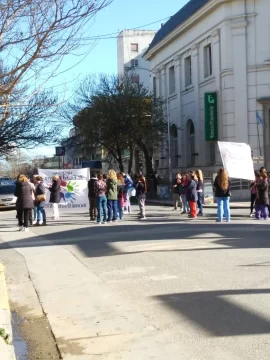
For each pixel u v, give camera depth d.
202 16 37.53
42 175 22.84
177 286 8.58
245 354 5.41
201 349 5.64
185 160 42.88
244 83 33.75
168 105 43.81
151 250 12.28
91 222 19.48
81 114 43.31
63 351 5.94
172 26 45.25
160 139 42.88
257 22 33.47
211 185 27.86
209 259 10.83
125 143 43.34
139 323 6.74
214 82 36.44
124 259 11.31
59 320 7.19
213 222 18.20
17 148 42.31
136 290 8.51
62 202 22.88
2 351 5.48
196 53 39.72
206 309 7.14
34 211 20.69
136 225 17.75
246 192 32.97
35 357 5.83
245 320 6.55
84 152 47.38
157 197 39.06
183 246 12.66
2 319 6.69
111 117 41.59
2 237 15.90
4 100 8.80
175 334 6.21
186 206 22.75
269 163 33.44
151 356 5.56
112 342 6.12
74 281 9.47
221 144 20.16
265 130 33.47
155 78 50.03
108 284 9.07
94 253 12.27
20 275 10.30
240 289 8.12
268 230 15.48
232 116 34.12
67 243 14.07
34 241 14.77
